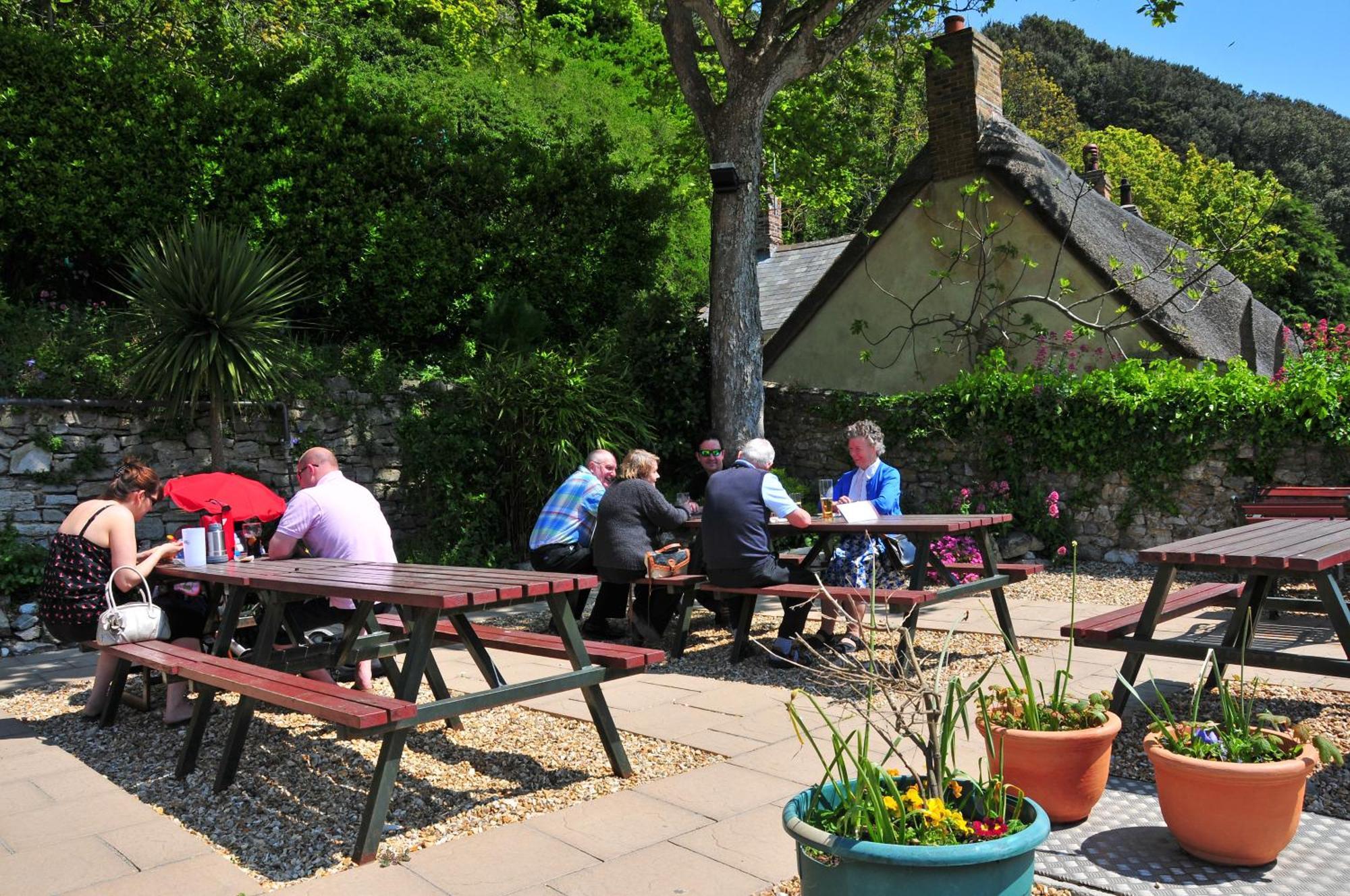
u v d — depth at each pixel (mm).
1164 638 5422
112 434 8312
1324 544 4156
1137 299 11195
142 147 9859
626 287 13602
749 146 10828
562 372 10398
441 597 3320
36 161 9250
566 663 6348
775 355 14609
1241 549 4066
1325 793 3439
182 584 5375
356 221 11234
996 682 5191
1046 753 3088
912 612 5215
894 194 13133
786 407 12492
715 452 8391
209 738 4770
